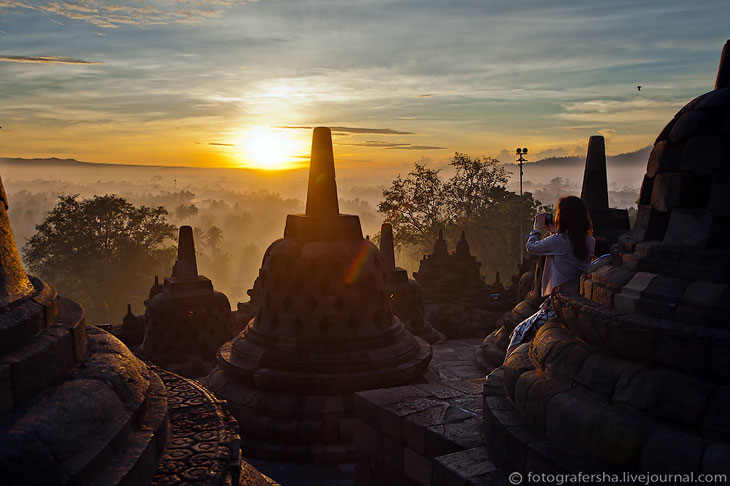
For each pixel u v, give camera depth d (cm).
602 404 367
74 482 249
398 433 557
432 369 925
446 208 5681
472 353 1424
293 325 835
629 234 442
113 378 323
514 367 473
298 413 777
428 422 538
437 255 1825
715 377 314
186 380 511
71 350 319
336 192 901
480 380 675
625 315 366
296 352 820
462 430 517
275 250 881
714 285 335
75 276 5403
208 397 465
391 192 5506
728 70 372
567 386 402
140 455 294
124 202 5556
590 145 1116
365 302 852
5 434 242
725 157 351
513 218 5622
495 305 1681
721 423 304
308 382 784
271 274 872
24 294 308
